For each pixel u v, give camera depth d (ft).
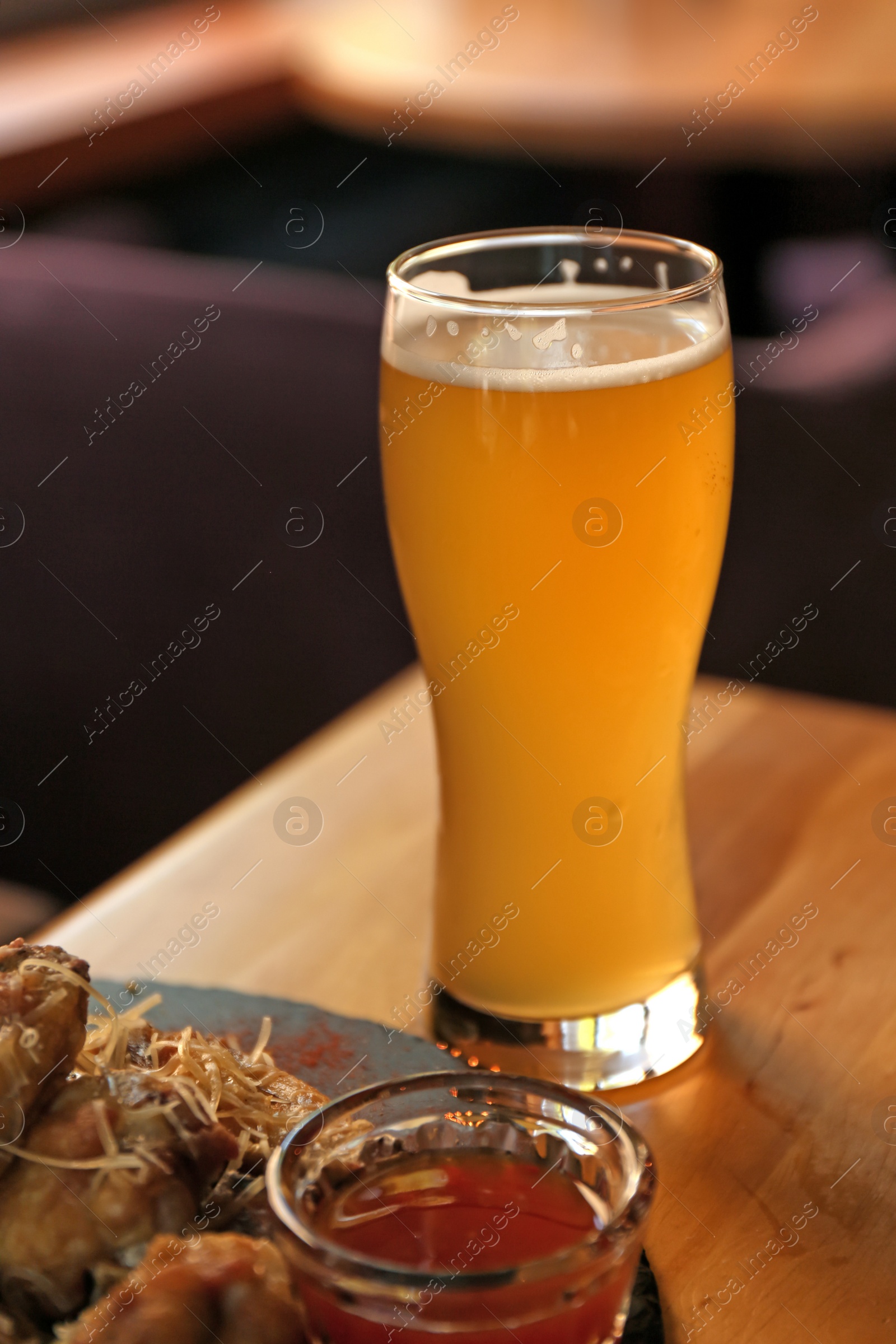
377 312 3.86
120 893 2.50
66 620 4.32
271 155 7.62
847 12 6.77
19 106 6.36
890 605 3.93
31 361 4.15
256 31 7.80
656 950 2.27
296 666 4.26
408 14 7.13
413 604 2.27
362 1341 1.90
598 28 6.65
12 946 2.06
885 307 4.33
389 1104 2.01
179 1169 1.99
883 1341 2.01
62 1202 1.97
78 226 6.53
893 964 2.38
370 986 2.36
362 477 3.99
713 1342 2.01
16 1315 1.98
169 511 4.18
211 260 7.01
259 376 3.97
